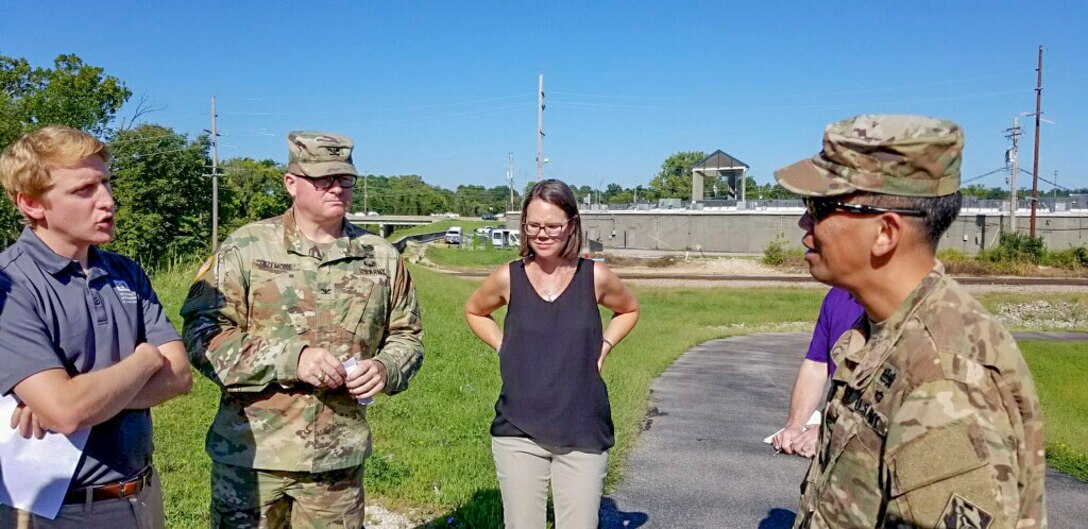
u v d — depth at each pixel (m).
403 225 95.62
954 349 1.47
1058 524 4.98
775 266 42.53
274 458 2.74
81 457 2.15
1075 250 42.38
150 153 34.75
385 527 4.14
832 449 1.65
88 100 39.09
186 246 34.31
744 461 6.12
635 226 60.50
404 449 5.46
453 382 7.88
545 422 3.14
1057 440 7.82
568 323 3.19
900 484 1.45
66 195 2.10
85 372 2.18
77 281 2.20
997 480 1.38
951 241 53.03
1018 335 23.36
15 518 2.08
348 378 2.68
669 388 10.05
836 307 3.20
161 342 2.39
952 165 1.57
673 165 117.62
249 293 2.87
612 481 5.43
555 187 3.20
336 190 2.91
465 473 4.98
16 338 2.02
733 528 4.57
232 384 2.68
